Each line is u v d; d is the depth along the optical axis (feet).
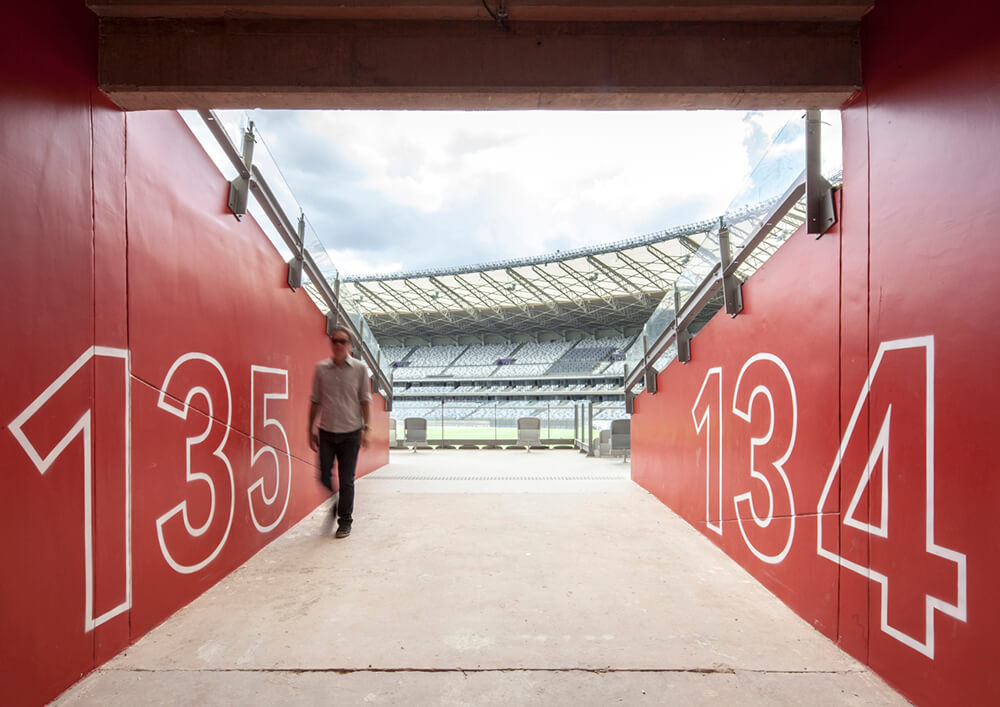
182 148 9.84
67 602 6.86
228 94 7.90
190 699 6.68
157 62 7.75
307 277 16.98
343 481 14.55
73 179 7.11
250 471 12.61
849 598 7.89
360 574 11.44
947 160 6.11
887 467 7.09
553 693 6.87
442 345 196.13
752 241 11.51
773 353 10.61
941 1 6.22
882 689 6.95
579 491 21.63
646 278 121.19
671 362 18.04
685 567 12.01
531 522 16.19
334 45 7.86
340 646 8.14
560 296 141.90
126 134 8.30
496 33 7.90
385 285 138.10
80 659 7.09
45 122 6.64
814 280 9.08
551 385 167.63
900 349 6.87
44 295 6.57
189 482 9.93
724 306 13.14
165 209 9.29
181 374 9.73
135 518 8.32
